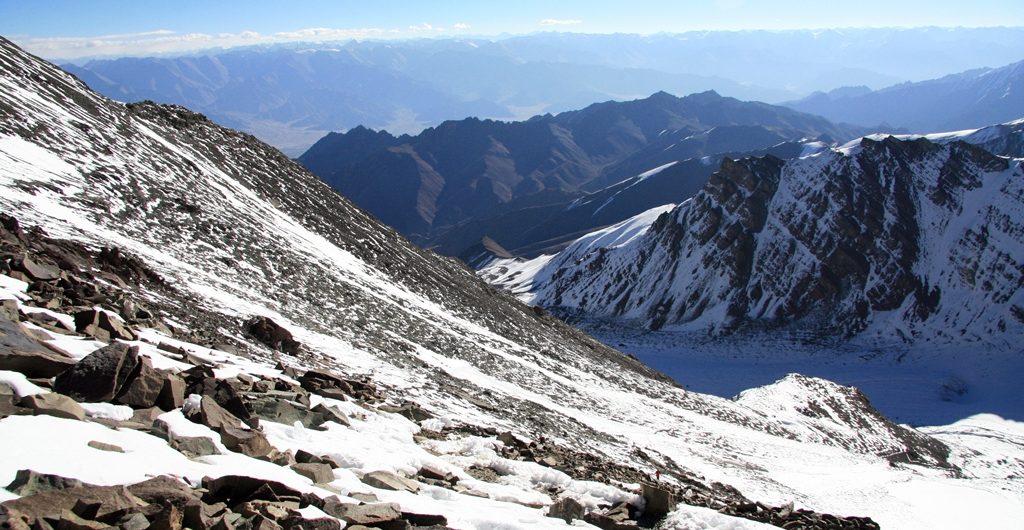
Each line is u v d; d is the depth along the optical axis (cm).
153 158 4681
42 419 960
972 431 9225
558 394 4728
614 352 8581
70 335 1475
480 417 2662
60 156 3716
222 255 3856
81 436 950
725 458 4738
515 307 8100
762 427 6950
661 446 4275
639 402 5862
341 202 7412
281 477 1070
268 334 2616
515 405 3506
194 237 3884
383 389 2438
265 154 7112
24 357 1096
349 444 1445
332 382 2002
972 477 6969
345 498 1073
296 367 2330
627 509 1564
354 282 5000
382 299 4956
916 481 5731
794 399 8331
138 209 3772
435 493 1298
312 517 938
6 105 3834
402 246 7325
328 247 5644
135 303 2166
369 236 6750
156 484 866
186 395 1288
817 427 7631
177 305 2553
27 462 830
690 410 6475
